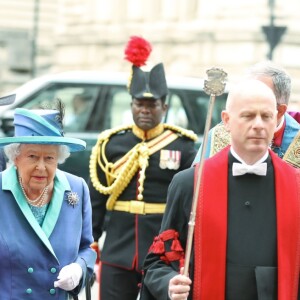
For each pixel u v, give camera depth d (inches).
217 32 3489.2
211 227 569.3
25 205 605.9
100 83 1354.6
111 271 824.9
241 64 3388.3
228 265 567.8
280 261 564.7
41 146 599.5
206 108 1338.6
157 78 842.8
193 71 3567.9
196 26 3604.8
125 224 829.2
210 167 579.5
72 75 1362.0
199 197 573.9
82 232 631.2
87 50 4170.8
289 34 3245.6
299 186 574.9
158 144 837.8
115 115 1350.9
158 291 577.6
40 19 4739.2
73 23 4269.2
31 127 600.4
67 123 1344.7
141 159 830.5
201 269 567.8
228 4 3494.1
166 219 588.4
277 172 575.8
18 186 608.4
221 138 655.1
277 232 568.4
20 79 4170.8
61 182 621.0
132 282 824.3
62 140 597.0
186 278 557.6
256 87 570.6
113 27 4092.0
